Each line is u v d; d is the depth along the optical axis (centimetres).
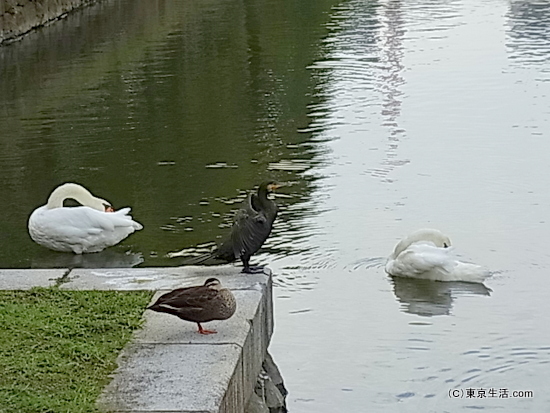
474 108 1611
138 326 577
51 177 1272
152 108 1644
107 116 1594
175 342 554
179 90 1786
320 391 711
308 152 1365
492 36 2312
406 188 1197
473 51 2117
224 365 524
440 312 846
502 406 681
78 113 1617
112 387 504
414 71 1914
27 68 2031
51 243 988
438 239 945
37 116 1603
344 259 966
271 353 771
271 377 663
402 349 777
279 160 1330
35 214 994
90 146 1418
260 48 2197
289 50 2166
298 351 775
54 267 956
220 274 660
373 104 1650
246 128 1507
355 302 870
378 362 755
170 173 1276
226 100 1700
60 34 2458
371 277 924
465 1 2964
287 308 855
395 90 1752
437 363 752
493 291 891
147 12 2830
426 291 891
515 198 1152
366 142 1415
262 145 1404
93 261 973
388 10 2753
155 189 1206
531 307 852
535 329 809
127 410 479
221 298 551
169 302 548
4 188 1228
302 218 1083
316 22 2562
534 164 1291
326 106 1638
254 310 595
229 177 1252
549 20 2541
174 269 674
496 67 1934
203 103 1678
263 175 1259
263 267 669
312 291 891
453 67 1942
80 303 613
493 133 1455
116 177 1266
